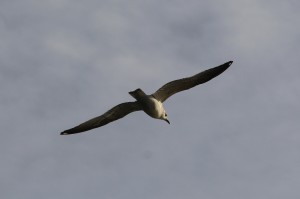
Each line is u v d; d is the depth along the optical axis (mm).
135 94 18969
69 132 19453
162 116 19766
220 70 19312
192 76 19125
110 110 19562
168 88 19312
